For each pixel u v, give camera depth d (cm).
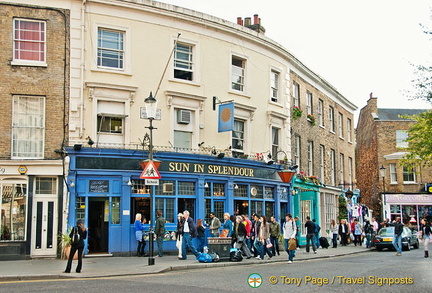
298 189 2903
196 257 1781
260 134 2616
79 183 1948
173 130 2203
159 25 2205
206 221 2244
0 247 1841
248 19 2856
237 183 2430
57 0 1998
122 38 2123
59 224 1903
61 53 1988
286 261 1886
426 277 1345
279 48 2750
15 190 1900
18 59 1944
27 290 1084
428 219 4469
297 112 2939
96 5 2059
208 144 2320
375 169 4716
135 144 2077
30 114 1950
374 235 2945
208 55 2369
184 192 2194
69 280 1293
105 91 2045
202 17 2320
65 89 1978
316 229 2786
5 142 1903
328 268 1586
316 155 3241
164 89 2188
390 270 1521
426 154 2598
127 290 1075
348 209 3728
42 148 1942
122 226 1992
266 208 2631
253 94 2588
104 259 1853
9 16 1938
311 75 3191
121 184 2011
